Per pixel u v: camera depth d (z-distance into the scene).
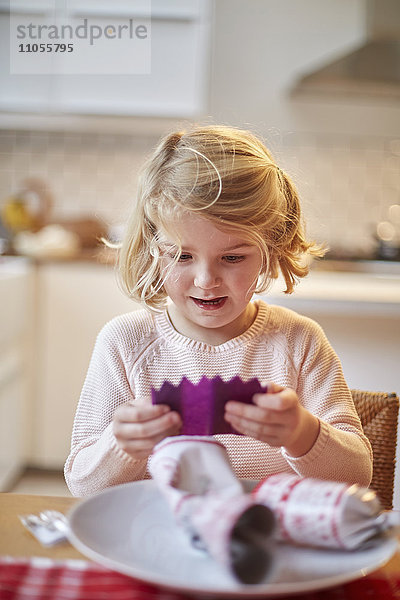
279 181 1.15
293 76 3.43
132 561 0.64
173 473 0.70
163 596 0.63
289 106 3.47
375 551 0.66
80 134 3.62
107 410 1.16
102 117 3.37
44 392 3.07
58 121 3.39
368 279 2.68
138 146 3.63
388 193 3.63
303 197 1.43
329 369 1.22
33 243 3.08
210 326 1.08
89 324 3.04
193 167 1.05
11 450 2.85
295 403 0.78
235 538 0.61
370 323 2.14
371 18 3.21
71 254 3.14
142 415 0.76
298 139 3.59
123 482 0.96
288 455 0.95
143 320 1.23
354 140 3.60
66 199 3.65
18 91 3.32
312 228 3.62
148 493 0.79
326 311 2.12
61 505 0.85
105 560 0.61
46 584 0.64
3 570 0.67
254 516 0.64
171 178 1.06
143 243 1.17
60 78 3.32
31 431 3.08
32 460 3.09
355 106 3.48
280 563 0.65
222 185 1.04
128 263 1.20
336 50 3.41
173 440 0.75
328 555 0.67
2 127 3.49
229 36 3.43
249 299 1.08
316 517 0.66
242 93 3.46
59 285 3.02
